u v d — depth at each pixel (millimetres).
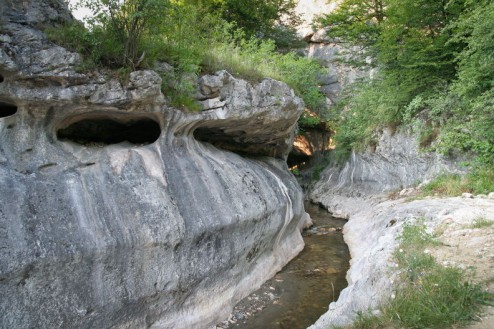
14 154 5102
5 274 4082
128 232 5227
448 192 10844
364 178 17078
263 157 11453
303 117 21812
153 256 5480
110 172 5754
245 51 11961
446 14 12773
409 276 4934
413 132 13570
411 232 6621
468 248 5758
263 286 7824
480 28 9312
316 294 7469
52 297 4445
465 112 11664
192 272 5996
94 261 4836
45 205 4828
